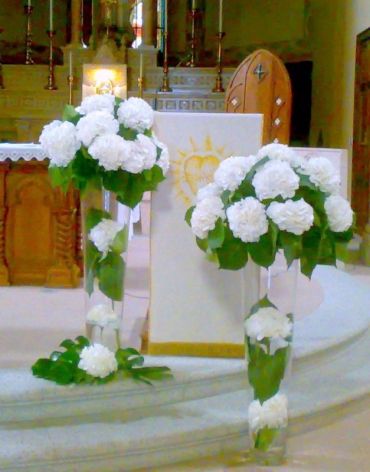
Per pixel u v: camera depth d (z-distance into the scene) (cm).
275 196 268
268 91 614
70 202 504
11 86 981
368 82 750
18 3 1130
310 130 1008
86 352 302
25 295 486
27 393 290
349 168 805
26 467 274
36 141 982
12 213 511
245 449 307
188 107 966
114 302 315
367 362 384
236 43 1105
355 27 802
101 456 282
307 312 447
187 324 338
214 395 325
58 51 1101
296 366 358
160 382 310
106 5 991
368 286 595
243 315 329
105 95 311
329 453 305
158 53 1060
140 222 761
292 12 1029
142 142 295
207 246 282
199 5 1113
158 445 289
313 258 274
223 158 328
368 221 742
